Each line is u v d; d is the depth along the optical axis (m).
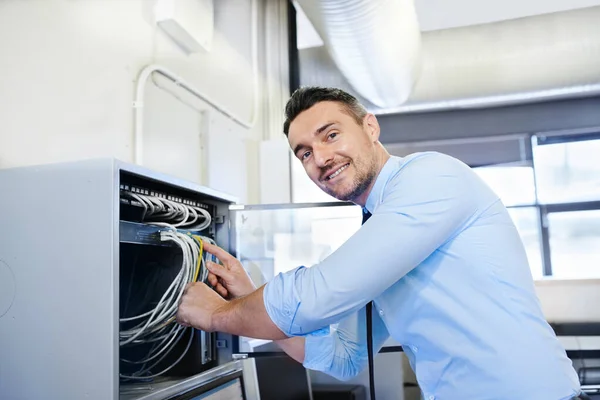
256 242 1.50
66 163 0.84
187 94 1.92
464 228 0.85
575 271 3.22
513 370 0.80
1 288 0.86
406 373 2.41
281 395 1.98
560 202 3.29
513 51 3.06
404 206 0.81
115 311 0.79
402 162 0.93
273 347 1.42
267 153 2.60
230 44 2.41
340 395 2.26
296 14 3.32
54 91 1.24
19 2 1.14
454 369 0.86
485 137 3.39
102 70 1.43
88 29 1.38
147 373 1.07
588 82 2.98
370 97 3.02
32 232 0.85
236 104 2.44
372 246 0.79
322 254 1.52
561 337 2.54
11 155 1.10
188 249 1.01
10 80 1.11
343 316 0.81
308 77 3.24
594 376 2.44
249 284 1.10
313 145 0.95
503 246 0.85
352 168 0.95
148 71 1.62
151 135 1.67
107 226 0.80
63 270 0.82
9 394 0.83
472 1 3.06
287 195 2.57
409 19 2.18
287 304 0.80
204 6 1.98
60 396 0.80
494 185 3.38
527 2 3.08
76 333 0.80
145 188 0.98
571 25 3.00
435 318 0.87
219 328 0.90
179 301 0.98
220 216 1.25
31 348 0.83
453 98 3.16
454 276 0.85
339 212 1.38
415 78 2.97
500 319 0.82
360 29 1.98
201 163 2.02
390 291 0.93
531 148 3.34
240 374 1.19
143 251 1.10
